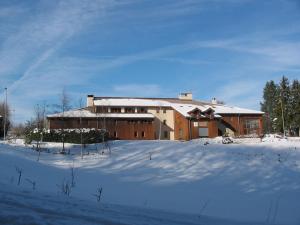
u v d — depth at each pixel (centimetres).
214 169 3139
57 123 5875
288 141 4866
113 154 3988
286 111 7312
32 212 897
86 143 4897
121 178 2586
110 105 6322
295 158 3691
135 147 4419
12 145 4259
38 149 4044
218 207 1789
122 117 6200
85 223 848
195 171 3055
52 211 950
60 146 4612
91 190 1895
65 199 1234
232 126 6781
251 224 1379
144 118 6319
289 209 1806
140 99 7012
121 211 1151
